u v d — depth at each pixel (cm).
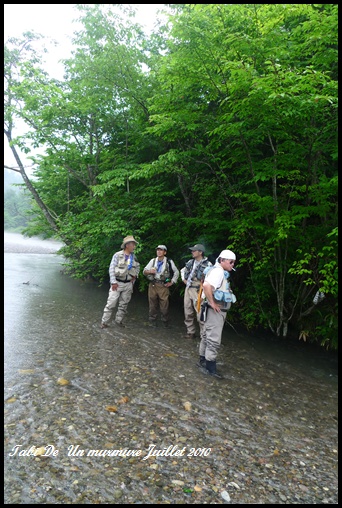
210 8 538
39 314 675
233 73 459
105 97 838
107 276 1073
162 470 242
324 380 462
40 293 904
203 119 688
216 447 279
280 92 422
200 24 555
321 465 271
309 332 634
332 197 575
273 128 555
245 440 296
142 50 890
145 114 895
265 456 275
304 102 408
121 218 855
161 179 896
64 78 960
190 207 857
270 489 234
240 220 631
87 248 949
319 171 588
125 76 836
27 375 383
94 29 805
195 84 674
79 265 1067
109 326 627
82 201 1052
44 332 557
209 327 429
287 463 269
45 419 294
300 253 589
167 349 525
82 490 214
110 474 232
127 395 357
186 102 734
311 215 608
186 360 484
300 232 584
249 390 406
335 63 521
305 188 538
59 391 351
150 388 379
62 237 1077
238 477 244
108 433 283
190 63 600
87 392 355
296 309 669
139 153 968
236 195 618
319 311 609
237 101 516
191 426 308
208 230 749
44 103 870
